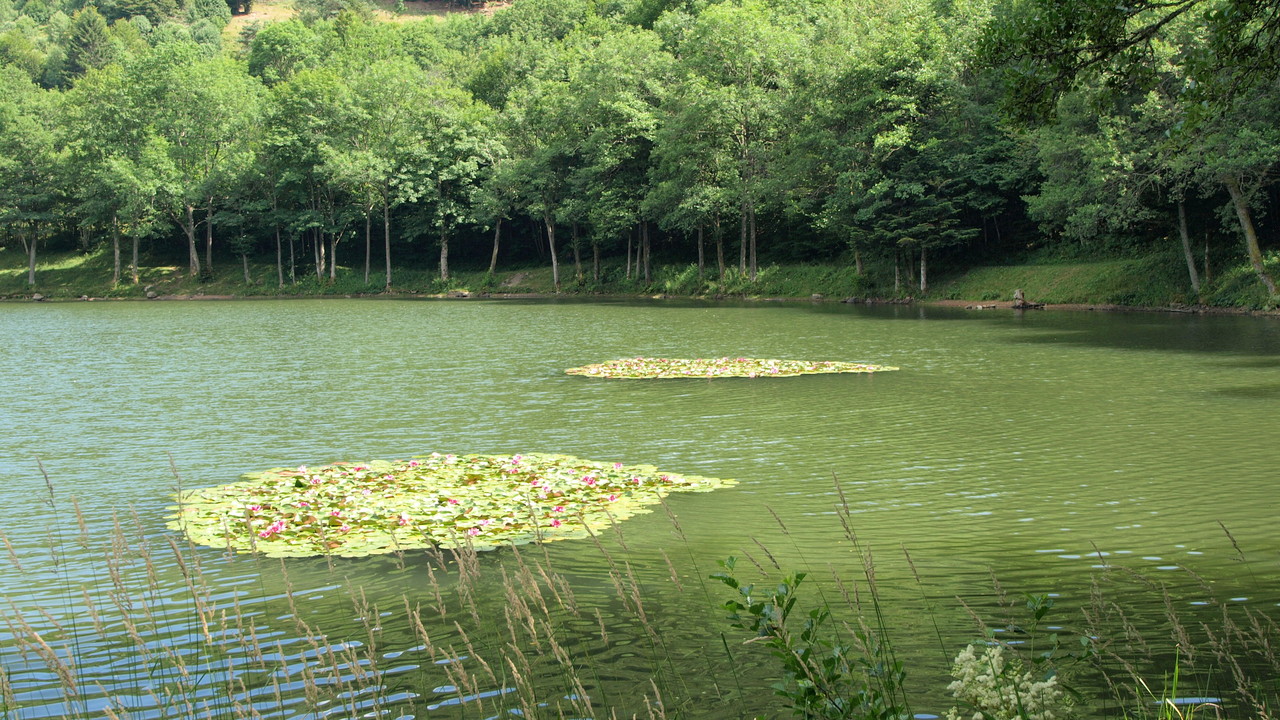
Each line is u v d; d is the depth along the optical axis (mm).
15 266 90750
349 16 137125
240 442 17453
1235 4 10477
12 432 18766
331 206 86250
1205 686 6785
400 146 82625
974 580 9336
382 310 59781
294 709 6797
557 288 79125
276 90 87438
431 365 28719
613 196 71250
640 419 19031
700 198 63875
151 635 8281
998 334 35781
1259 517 11359
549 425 18578
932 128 57156
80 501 13344
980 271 57781
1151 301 46188
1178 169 39000
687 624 8266
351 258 94188
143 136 87562
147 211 86688
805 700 4711
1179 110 38812
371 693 7016
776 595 4797
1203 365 25297
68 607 9047
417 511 11719
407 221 86562
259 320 50875
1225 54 10953
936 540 10719
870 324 41781
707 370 25844
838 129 58406
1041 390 21703
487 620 8438
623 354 31250
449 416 19797
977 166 54812
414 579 9562
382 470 14273
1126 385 22109
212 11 178625
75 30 150375
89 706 6918
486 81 97688
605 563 9977
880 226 56969
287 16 184250
